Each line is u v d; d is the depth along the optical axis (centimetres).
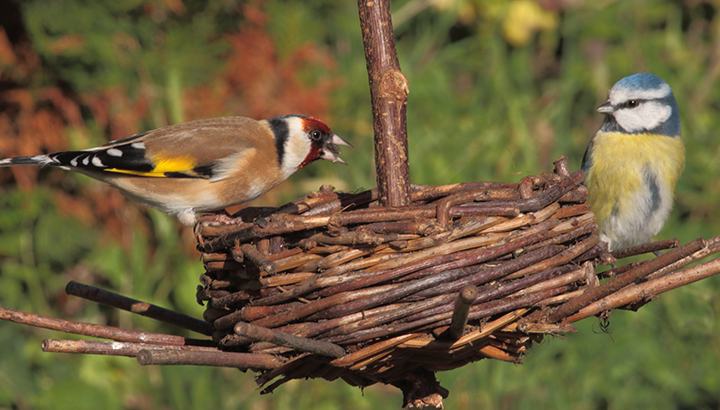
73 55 1046
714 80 1390
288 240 475
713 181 1223
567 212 482
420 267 445
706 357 1029
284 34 1139
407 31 1396
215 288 489
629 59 1415
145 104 1091
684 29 1523
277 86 1124
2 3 1034
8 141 1057
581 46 1467
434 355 471
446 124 1219
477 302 444
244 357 441
